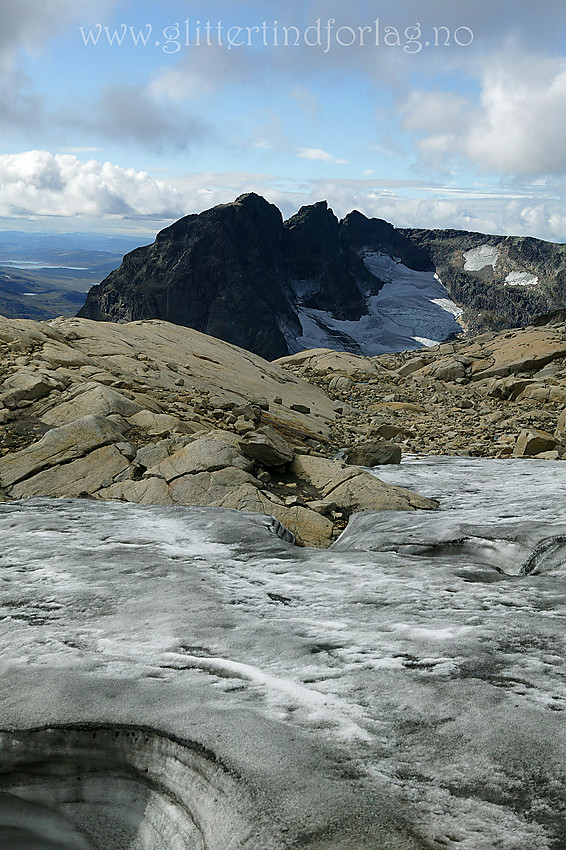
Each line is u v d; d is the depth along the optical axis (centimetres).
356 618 373
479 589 428
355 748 242
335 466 906
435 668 304
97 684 292
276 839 206
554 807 213
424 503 811
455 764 233
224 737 248
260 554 514
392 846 201
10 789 264
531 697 275
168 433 945
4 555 495
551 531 575
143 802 251
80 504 666
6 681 299
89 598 405
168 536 556
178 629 356
